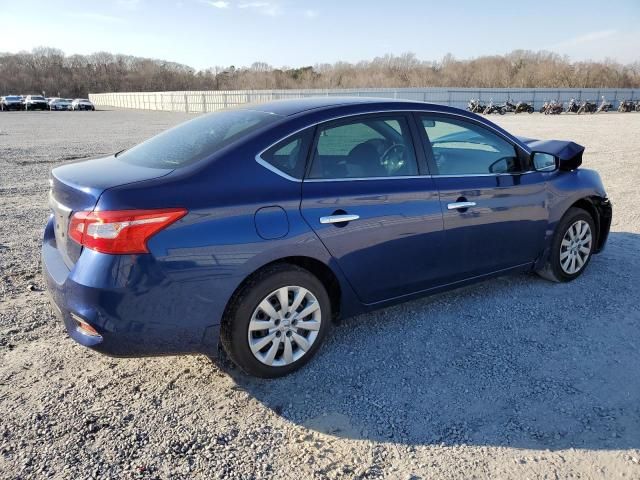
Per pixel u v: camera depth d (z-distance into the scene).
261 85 110.12
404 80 98.56
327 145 3.15
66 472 2.30
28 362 3.21
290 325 3.04
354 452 2.46
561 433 2.58
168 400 2.85
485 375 3.10
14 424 2.61
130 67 137.75
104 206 2.52
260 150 2.92
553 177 4.27
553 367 3.18
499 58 102.00
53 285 2.78
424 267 3.54
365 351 3.38
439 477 2.29
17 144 17.84
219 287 2.72
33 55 135.25
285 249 2.88
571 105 46.56
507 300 4.15
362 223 3.16
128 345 2.61
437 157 3.63
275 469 2.35
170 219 2.56
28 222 6.70
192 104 59.66
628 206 7.45
